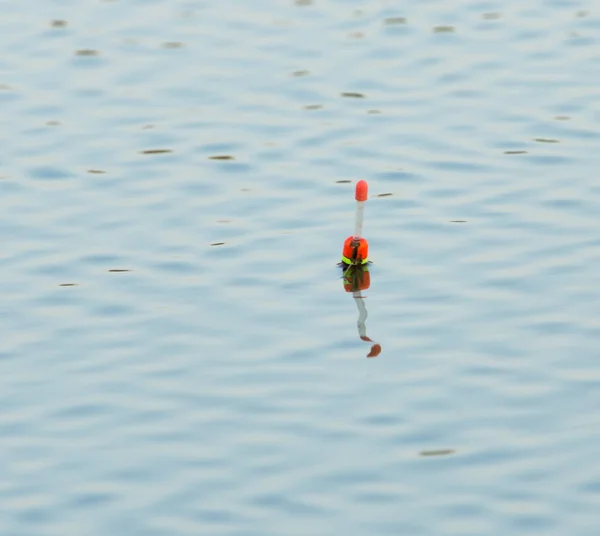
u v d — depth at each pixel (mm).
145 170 80062
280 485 51938
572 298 65125
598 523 49406
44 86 92000
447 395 57688
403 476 52344
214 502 51031
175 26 101688
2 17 103812
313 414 56625
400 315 64312
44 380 59469
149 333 63156
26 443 54938
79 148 83000
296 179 78500
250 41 98438
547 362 59875
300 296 66375
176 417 56531
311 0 106000
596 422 55469
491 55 94938
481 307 64688
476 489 51469
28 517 50469
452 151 81188
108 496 51562
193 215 74688
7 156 82062
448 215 73812
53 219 74438
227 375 59656
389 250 70500
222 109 88062
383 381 58906
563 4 103812
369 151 81562
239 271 68750
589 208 73750
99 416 56719
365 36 98625
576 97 88062
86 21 102875
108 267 69375
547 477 52062
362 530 49250
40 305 65750
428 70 92938
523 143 81938
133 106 88875
